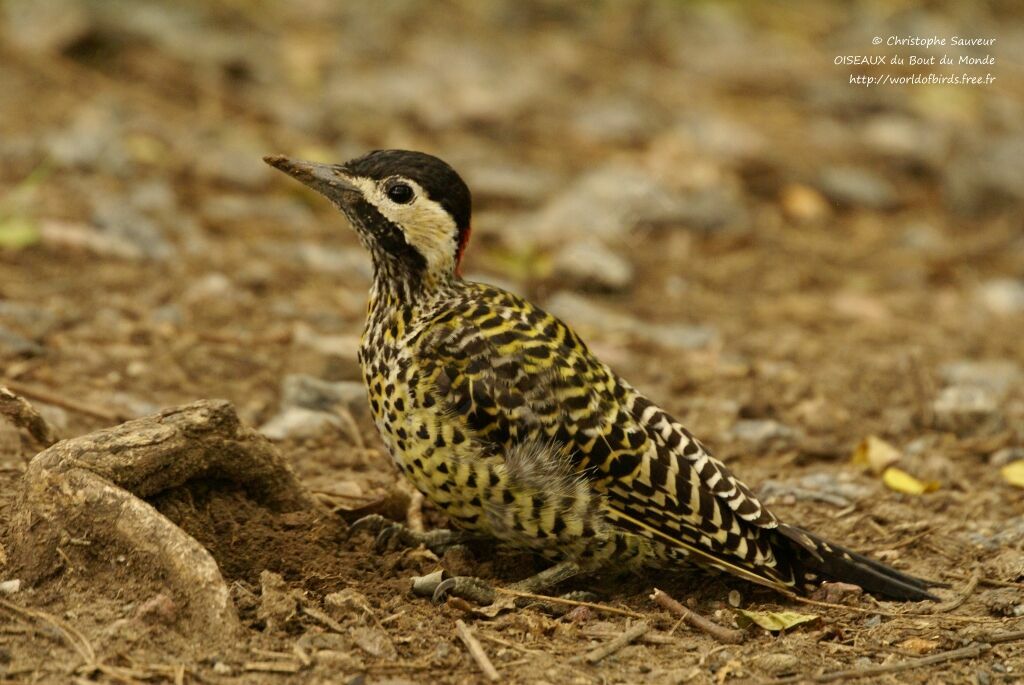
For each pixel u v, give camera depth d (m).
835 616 8.53
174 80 19.38
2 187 15.10
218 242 15.06
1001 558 9.27
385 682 7.33
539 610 8.49
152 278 13.74
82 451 7.97
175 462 8.29
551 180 18.33
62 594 7.70
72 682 7.10
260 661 7.39
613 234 17.00
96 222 14.62
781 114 22.03
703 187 18.20
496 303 9.10
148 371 11.79
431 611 8.24
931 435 12.12
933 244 17.98
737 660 7.81
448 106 20.14
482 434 8.55
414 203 9.23
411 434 8.69
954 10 28.02
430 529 9.72
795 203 18.69
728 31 25.16
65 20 19.58
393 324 9.13
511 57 22.89
